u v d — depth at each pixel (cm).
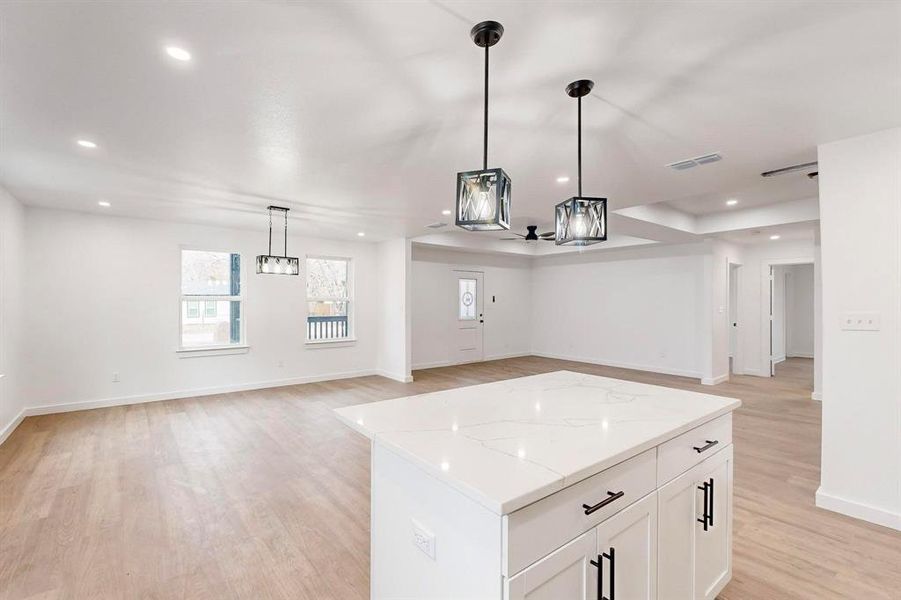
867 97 213
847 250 265
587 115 235
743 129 253
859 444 262
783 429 441
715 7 148
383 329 727
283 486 307
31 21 153
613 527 132
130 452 369
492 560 106
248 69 188
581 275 881
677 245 727
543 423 161
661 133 259
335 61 182
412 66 187
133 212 492
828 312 273
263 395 580
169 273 550
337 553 228
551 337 945
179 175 344
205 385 580
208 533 246
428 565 130
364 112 231
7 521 256
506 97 215
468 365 842
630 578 139
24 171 334
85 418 466
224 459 356
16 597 192
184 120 240
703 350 671
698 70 189
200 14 151
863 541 238
